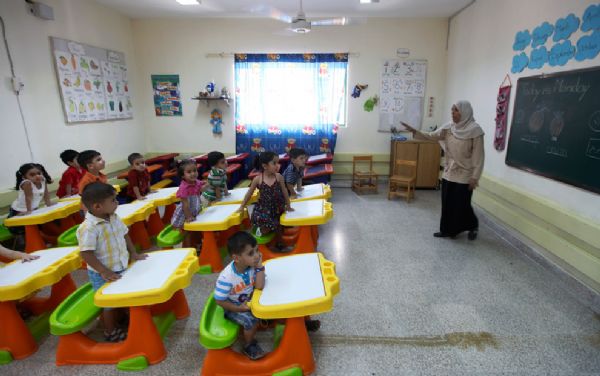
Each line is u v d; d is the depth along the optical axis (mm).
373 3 4586
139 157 3523
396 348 1973
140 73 5598
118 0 4469
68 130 4004
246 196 2922
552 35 2902
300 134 5738
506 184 3615
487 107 4086
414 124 5715
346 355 1919
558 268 2762
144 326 1831
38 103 3572
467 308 2348
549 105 2916
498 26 3824
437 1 4492
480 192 4191
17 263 2006
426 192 5457
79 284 2736
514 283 2668
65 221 3393
